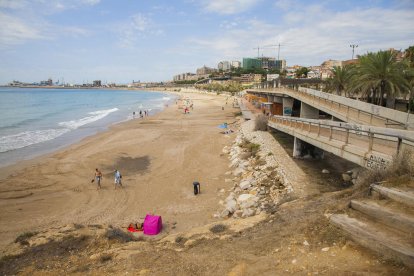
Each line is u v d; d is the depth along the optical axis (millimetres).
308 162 23125
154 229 14375
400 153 9141
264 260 6461
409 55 44719
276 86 62688
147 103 117438
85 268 7629
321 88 54938
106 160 28984
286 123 27391
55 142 37906
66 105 103250
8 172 24828
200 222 15836
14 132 45062
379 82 30641
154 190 21047
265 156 25359
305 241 6941
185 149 33719
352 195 8891
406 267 5094
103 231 11102
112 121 59812
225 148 33250
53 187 21531
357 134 13969
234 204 16984
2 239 14164
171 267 6891
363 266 5402
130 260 7699
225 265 6586
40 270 8023
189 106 93125
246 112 61000
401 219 6121
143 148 34344
